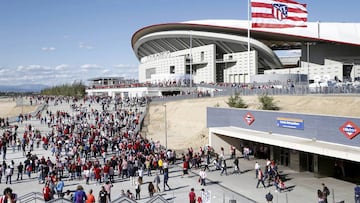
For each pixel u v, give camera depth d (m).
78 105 63.19
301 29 83.69
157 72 111.56
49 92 145.12
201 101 53.31
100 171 22.61
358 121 20.59
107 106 59.44
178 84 78.88
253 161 30.20
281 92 45.56
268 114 28.44
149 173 25.14
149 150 29.73
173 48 113.81
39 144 34.81
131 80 120.94
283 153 28.58
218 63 97.88
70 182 22.94
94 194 20.05
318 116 23.58
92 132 35.50
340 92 39.88
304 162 26.66
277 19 42.09
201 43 100.19
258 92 48.41
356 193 17.92
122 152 27.72
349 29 83.56
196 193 20.72
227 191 21.22
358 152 19.27
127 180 23.61
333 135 22.41
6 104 91.12
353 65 68.19
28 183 22.39
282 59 109.19
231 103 43.28
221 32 92.44
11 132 37.34
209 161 29.34
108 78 120.69
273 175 23.45
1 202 14.98
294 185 22.72
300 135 25.16
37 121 49.38
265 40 91.69
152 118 52.47
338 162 24.91
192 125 46.66
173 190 21.44
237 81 91.31
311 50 85.62
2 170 23.02
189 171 26.67
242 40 88.25
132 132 38.78
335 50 83.38
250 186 22.55
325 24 85.44
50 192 17.27
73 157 27.28
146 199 19.30
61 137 33.19
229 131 30.39
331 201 19.17
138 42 126.31
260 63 92.88
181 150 35.53
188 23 97.19
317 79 56.94
